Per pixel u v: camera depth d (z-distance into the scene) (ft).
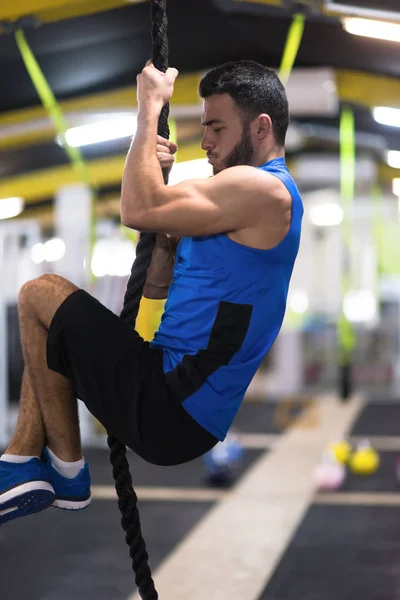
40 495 7.13
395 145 50.49
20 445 7.26
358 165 55.67
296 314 64.54
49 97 33.22
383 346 64.64
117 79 35.24
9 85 35.24
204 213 6.84
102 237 41.01
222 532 20.62
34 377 7.25
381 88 37.35
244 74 7.34
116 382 7.03
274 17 29.91
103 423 7.25
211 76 7.43
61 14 28.50
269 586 16.17
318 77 33.99
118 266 37.99
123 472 7.31
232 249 6.99
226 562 17.87
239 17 30.17
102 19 29.22
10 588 16.19
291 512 22.91
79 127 39.06
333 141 51.83
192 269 7.11
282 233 7.06
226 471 27.27
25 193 50.90
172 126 38.50
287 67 29.86
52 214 58.34
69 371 7.19
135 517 7.34
